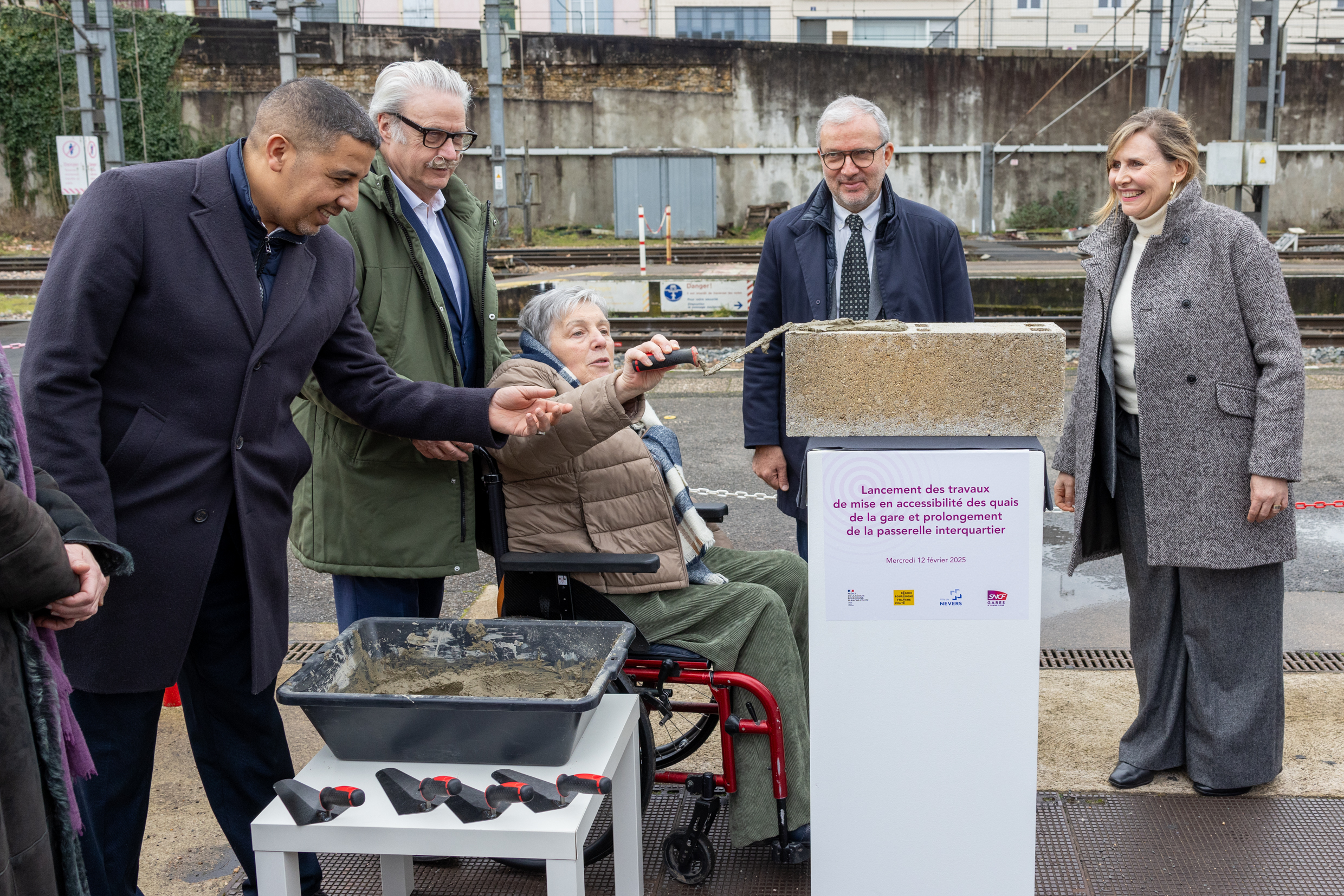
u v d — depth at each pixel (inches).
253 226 90.8
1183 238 111.3
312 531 114.7
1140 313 113.0
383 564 112.2
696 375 398.9
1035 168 1112.2
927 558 81.1
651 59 1087.6
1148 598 119.6
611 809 119.6
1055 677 150.3
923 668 82.7
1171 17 776.9
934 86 1101.1
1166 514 113.0
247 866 100.2
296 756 131.4
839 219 135.3
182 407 87.5
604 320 117.3
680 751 120.5
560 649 94.6
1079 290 517.3
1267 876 102.8
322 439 112.6
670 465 115.5
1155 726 121.0
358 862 110.5
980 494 80.0
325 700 80.8
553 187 1095.6
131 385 86.7
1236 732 114.4
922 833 85.0
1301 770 122.0
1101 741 130.4
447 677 95.7
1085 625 171.3
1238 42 645.9
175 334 86.3
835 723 83.9
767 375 138.7
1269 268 108.5
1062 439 129.5
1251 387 110.4
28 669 67.5
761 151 1106.7
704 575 112.6
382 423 101.3
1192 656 116.6
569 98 1088.8
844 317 134.6
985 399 80.0
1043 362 78.9
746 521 233.9
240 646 95.7
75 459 82.3
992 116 1110.4
